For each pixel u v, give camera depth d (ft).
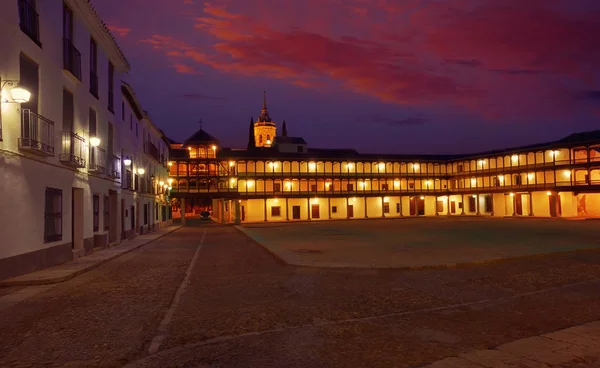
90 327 23.40
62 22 51.29
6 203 37.70
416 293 32.71
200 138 212.84
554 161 196.34
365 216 234.58
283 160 220.84
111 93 76.13
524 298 30.76
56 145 49.03
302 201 225.76
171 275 42.78
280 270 45.73
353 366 17.22
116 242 78.02
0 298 31.45
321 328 22.99
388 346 19.84
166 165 170.30
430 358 18.17
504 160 222.69
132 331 22.59
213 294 32.71
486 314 26.08
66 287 36.09
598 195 188.75
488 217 216.54
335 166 231.71
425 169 251.19
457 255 54.60
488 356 17.87
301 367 17.16
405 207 246.47
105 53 70.23
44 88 46.14
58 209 49.37
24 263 40.83
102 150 67.21
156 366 17.39
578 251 59.36
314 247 69.36
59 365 17.66
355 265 45.96
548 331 22.43
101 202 67.87
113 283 38.04
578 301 29.66
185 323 24.14
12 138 38.68
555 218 183.52
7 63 37.96
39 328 23.22
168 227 159.94
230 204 219.20
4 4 37.55
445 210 255.91
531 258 53.16
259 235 106.32
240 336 21.50
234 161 213.25
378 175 238.68
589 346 19.15
